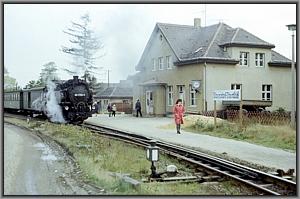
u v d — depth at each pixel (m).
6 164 13.11
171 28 41.44
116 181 10.58
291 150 16.98
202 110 35.22
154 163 13.13
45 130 24.22
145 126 27.80
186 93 37.47
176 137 21.38
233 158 15.19
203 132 23.55
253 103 33.41
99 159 13.82
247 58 37.56
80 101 31.44
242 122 23.23
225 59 35.84
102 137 20.00
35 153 15.47
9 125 27.47
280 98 39.28
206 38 38.97
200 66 35.72
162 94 40.44
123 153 15.05
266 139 19.47
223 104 34.31
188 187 10.94
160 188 10.55
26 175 11.62
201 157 14.98
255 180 11.96
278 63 38.69
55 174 11.85
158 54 41.88
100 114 47.41
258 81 37.91
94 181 10.98
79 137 19.55
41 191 9.87
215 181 11.95
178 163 14.82
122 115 43.81
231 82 36.50
